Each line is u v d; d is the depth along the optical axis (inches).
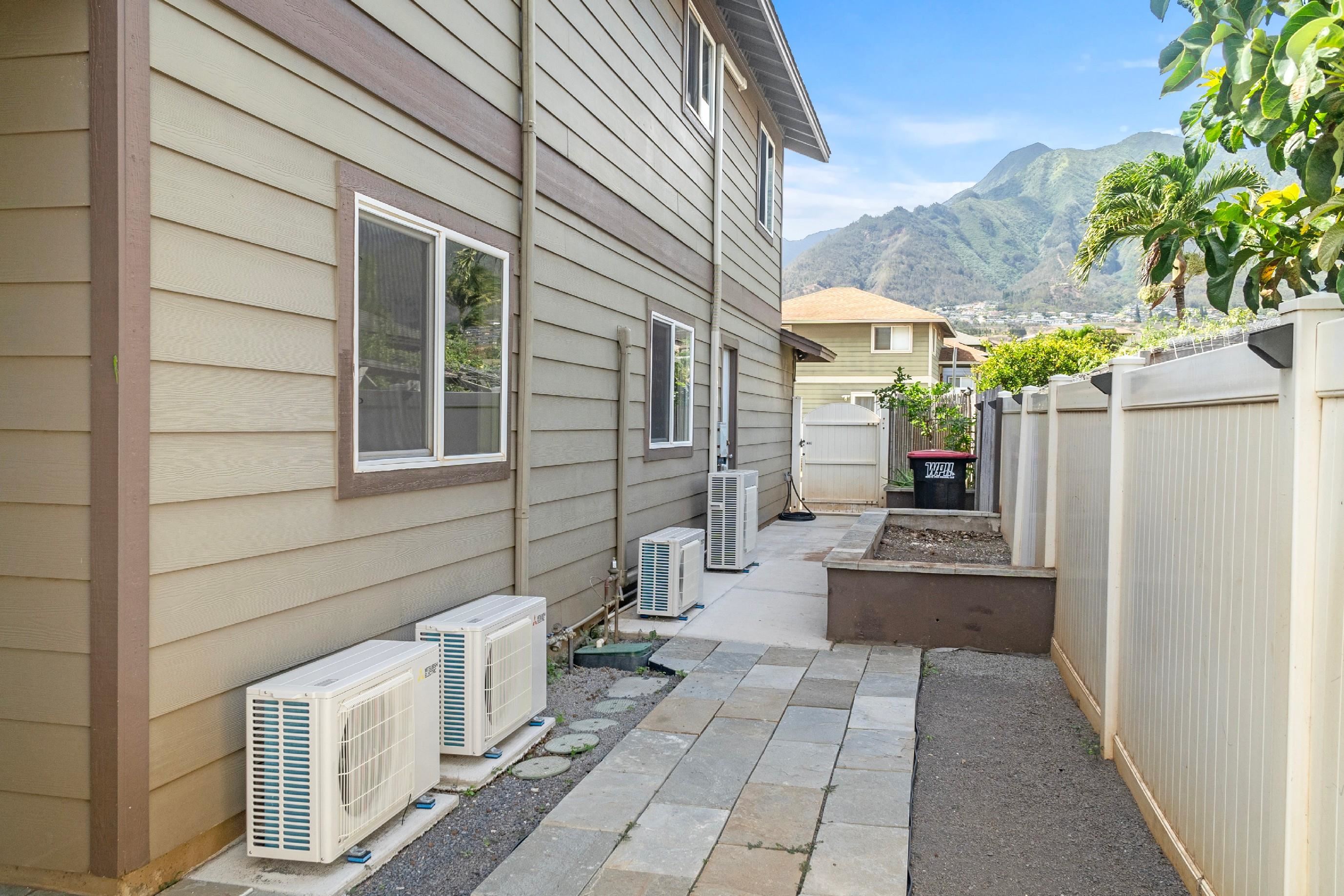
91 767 110.0
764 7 394.6
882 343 1240.2
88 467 108.8
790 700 207.2
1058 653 239.9
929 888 124.9
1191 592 122.3
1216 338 115.7
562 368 246.7
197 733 121.0
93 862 110.8
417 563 174.2
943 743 183.9
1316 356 82.7
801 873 125.6
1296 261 127.0
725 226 433.1
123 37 107.7
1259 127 108.1
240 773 129.1
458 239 186.5
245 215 127.9
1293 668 84.2
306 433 140.9
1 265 111.0
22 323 110.5
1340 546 77.7
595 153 266.8
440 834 139.5
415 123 171.5
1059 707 206.8
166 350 114.6
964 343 1911.9
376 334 161.0
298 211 138.6
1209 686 113.3
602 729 188.5
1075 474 218.8
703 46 393.4
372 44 156.9
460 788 155.7
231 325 125.5
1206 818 114.1
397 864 129.3
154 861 115.3
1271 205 127.1
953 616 257.4
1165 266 134.5
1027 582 253.4
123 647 109.0
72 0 108.2
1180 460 128.5
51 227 109.4
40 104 109.4
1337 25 89.8
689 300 376.2
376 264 161.0
